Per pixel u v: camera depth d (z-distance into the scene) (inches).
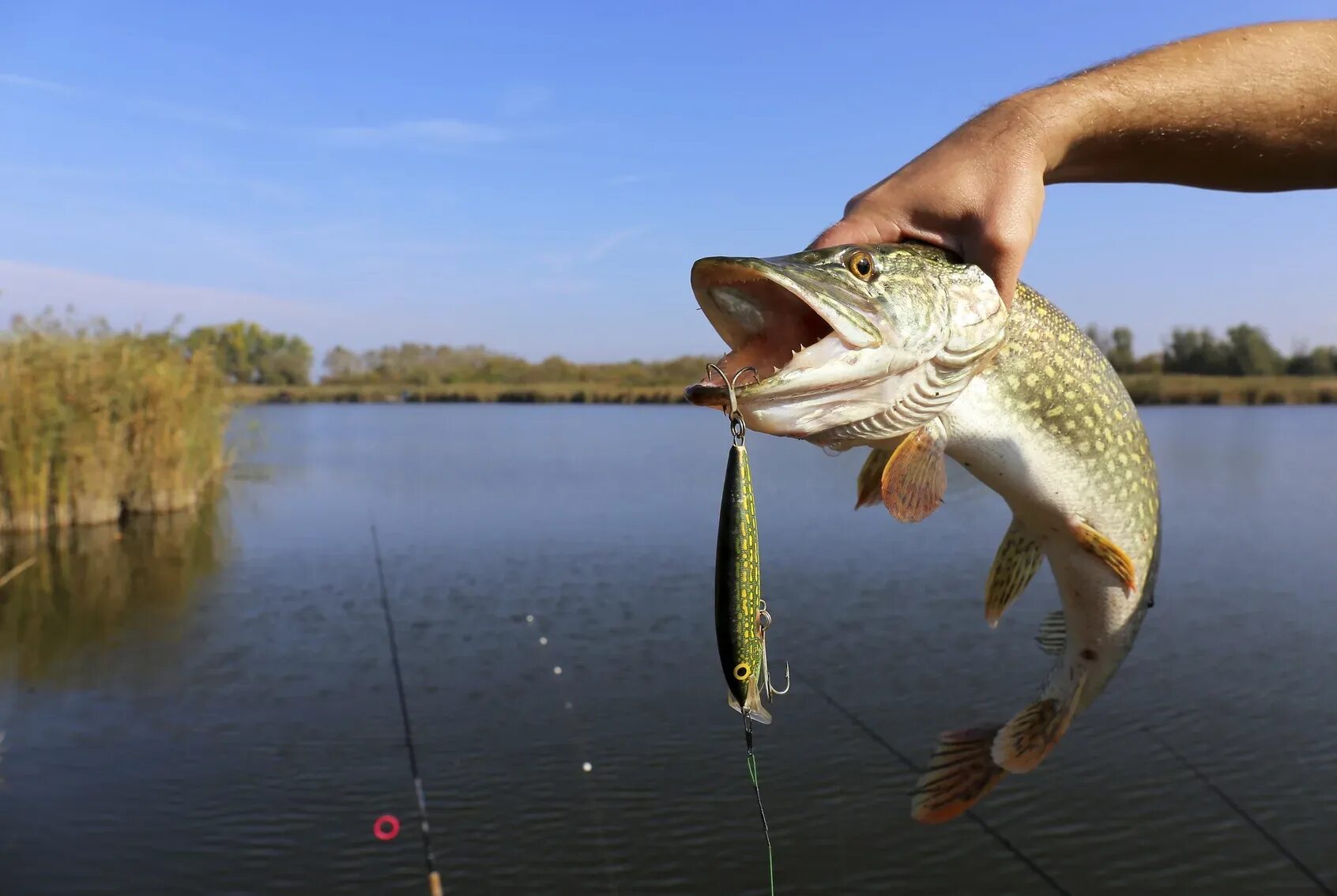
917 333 18.9
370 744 58.7
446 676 70.4
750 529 16.0
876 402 19.0
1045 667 69.4
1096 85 17.2
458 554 113.1
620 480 181.5
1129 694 65.3
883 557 107.1
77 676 71.5
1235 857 45.1
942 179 18.4
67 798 52.2
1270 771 53.5
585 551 114.0
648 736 59.1
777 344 19.3
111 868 44.9
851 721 60.4
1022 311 22.9
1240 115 16.6
